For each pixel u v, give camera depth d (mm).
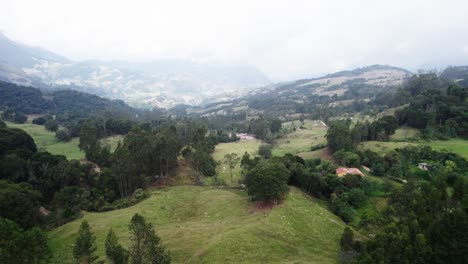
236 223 53281
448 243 37375
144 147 81562
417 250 36969
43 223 55781
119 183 77812
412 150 87250
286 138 157625
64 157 88000
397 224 45156
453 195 46500
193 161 96938
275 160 80562
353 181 73875
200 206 66000
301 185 77000
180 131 151250
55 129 155000
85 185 81750
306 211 59438
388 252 36750
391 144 101250
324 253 44906
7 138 86812
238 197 69625
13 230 31359
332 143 104875
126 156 75000
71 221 58344
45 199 74812
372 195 72000
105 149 99625
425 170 78750
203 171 92188
